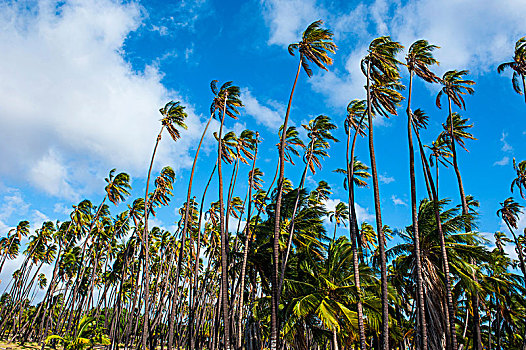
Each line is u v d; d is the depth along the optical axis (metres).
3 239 55.09
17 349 38.47
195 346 41.19
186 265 40.22
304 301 16.80
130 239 40.56
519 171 27.52
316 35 18.64
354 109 21.42
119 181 33.16
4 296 61.47
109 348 35.31
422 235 20.27
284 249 21.66
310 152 22.70
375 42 17.78
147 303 22.12
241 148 24.20
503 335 31.81
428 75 18.44
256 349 27.81
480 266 20.72
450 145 24.41
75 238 43.69
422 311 15.77
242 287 22.52
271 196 23.27
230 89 21.67
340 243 21.23
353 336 17.48
